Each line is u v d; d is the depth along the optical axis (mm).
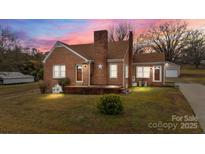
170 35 41125
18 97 14883
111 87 14711
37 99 13281
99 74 17875
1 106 11195
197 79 32406
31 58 41938
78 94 15117
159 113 8773
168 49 41625
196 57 42562
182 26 40562
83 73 17406
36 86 28703
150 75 21578
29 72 40812
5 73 31344
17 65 33781
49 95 15125
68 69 18047
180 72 41781
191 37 40906
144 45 40750
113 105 8461
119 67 17734
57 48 18531
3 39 28594
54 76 18688
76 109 9633
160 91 16094
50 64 18859
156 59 21531
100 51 17828
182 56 42438
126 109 9289
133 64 22344
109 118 8031
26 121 8148
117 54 18500
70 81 17875
